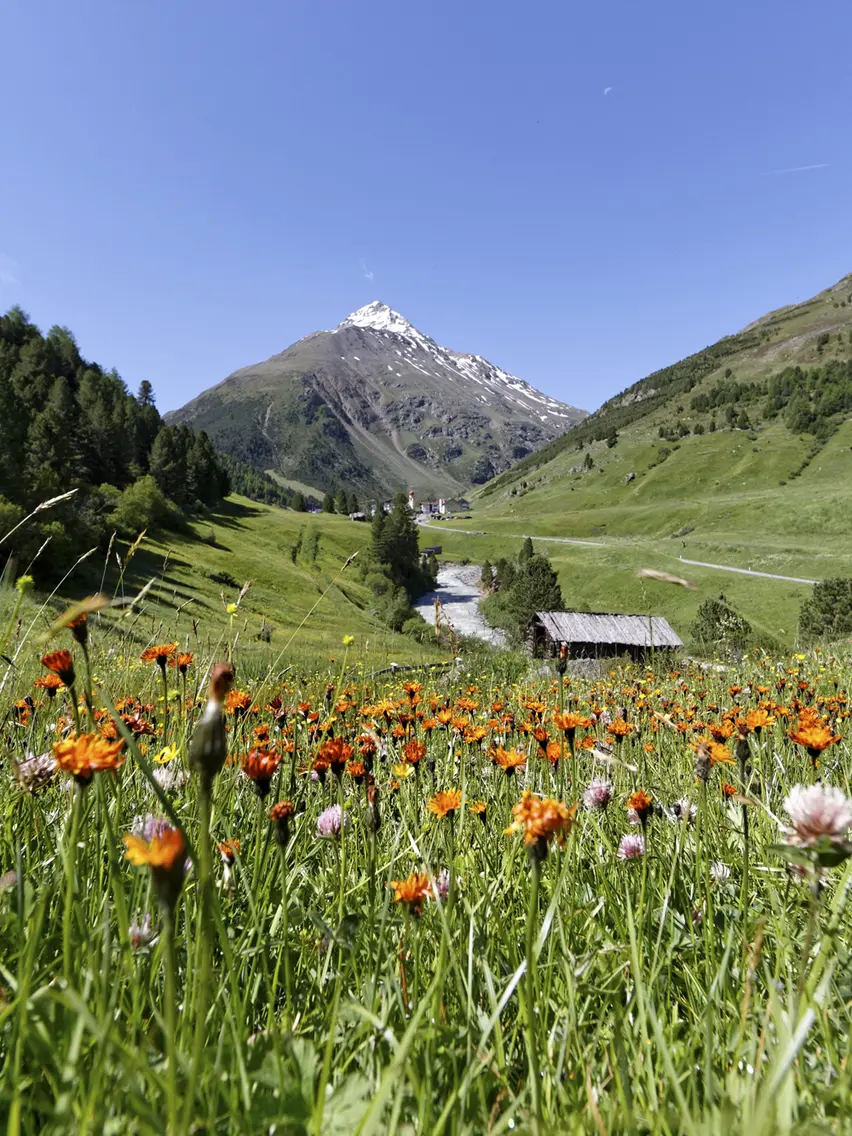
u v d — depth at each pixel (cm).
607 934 177
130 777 253
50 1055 102
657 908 197
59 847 169
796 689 713
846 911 171
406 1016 134
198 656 383
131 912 159
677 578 168
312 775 289
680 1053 125
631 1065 122
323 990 151
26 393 11900
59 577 2964
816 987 120
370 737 284
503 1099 114
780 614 6781
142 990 132
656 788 345
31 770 175
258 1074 103
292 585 7512
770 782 310
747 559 10125
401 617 6056
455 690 650
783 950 148
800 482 17288
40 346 15812
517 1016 135
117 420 12150
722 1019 141
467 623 8356
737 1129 86
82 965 127
